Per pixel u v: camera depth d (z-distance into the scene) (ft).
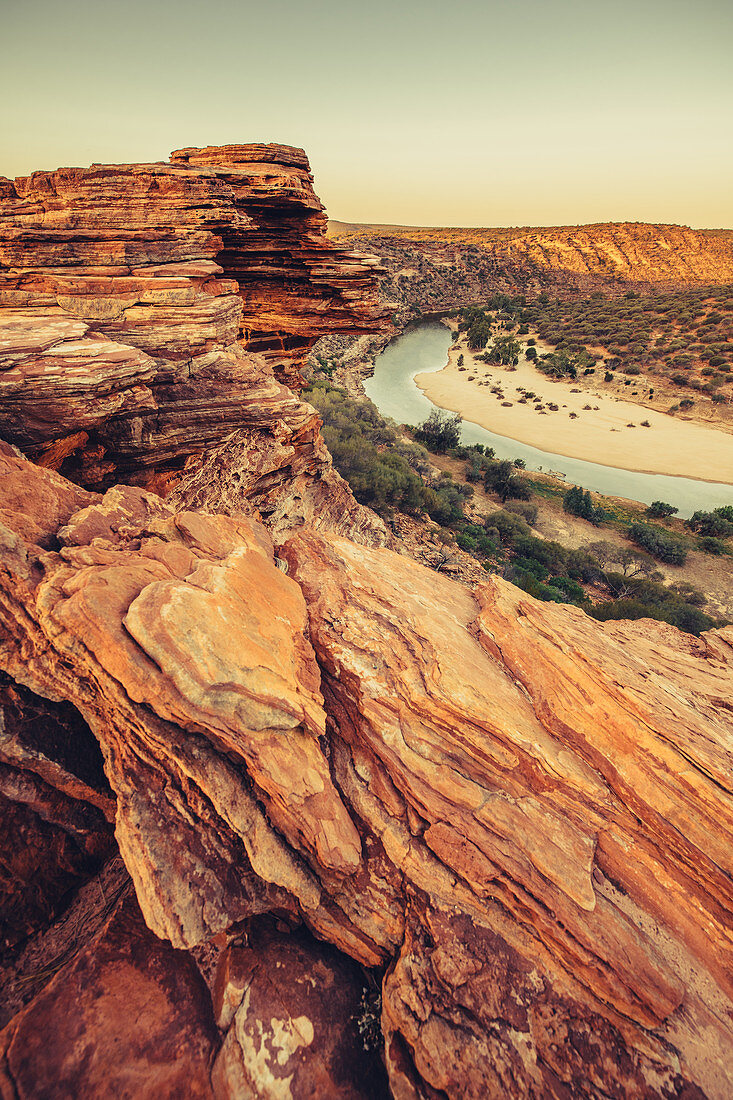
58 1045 19.45
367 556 43.86
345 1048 20.93
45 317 54.24
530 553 207.21
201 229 59.11
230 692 23.53
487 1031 20.06
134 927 23.52
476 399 426.92
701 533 257.55
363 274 81.92
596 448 347.97
